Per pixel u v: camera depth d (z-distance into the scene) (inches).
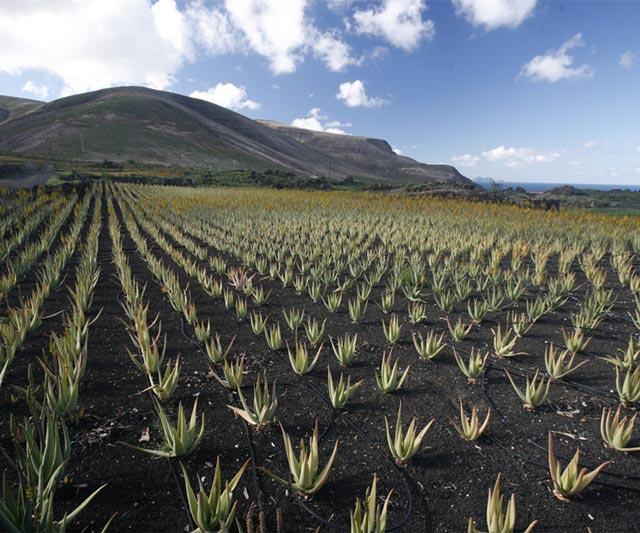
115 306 259.8
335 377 176.6
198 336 199.0
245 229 538.6
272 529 99.1
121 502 105.3
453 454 128.1
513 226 575.5
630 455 129.0
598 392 166.2
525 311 270.1
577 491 108.3
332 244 462.6
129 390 159.2
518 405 156.7
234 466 120.3
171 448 120.0
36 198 873.5
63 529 81.6
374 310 267.9
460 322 227.1
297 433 136.7
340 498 109.7
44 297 259.8
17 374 164.7
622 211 1089.4
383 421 145.3
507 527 88.5
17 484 107.7
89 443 126.6
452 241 450.3
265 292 305.3
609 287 339.3
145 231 590.2
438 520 103.6
